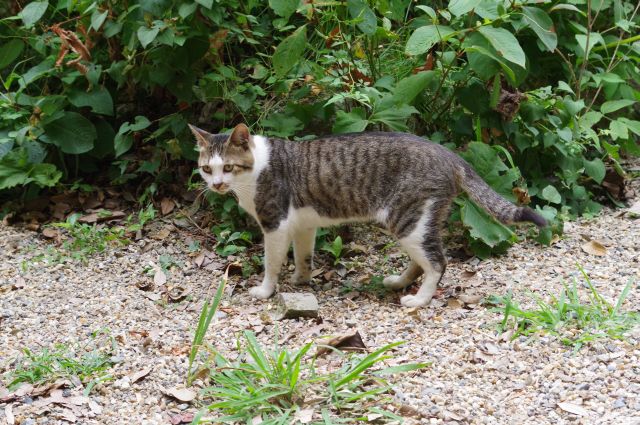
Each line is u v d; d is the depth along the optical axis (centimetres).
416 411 288
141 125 354
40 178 358
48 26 369
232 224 352
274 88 358
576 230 355
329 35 351
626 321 309
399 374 299
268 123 351
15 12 371
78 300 329
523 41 366
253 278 341
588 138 366
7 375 301
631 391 290
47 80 369
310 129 363
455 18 353
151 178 370
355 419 286
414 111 347
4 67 370
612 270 333
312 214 333
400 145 326
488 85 357
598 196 373
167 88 361
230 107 362
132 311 325
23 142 360
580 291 325
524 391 294
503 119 357
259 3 366
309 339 313
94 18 351
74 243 349
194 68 358
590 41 362
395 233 327
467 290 330
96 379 300
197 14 350
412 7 380
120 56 364
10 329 318
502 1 345
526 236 351
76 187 364
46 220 363
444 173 324
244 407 289
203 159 330
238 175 327
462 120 359
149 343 312
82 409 293
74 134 360
